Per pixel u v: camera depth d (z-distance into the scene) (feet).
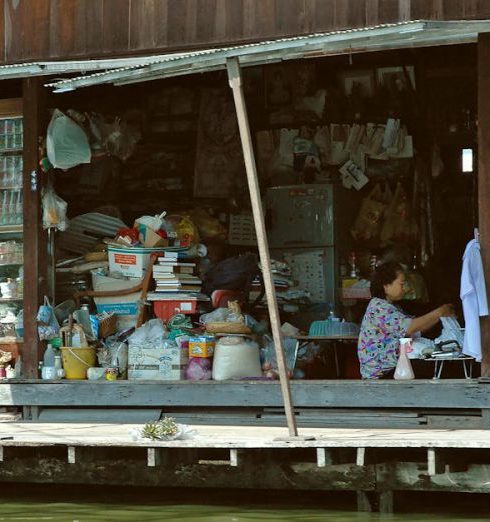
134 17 39.17
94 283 43.21
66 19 40.01
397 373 36.68
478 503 32.14
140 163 48.85
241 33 37.81
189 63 31.40
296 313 45.50
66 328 41.14
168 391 39.17
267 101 48.70
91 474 32.99
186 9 38.52
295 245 46.62
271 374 39.27
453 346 36.63
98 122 44.62
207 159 48.01
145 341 40.86
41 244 41.42
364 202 47.37
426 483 30.35
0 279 42.98
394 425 36.37
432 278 47.44
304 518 30.12
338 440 30.17
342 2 36.70
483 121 35.35
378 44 31.48
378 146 47.44
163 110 49.06
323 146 47.85
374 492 31.07
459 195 48.57
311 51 31.24
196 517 30.50
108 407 40.32
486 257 35.27
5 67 36.50
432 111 48.26
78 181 47.50
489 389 35.19
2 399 41.14
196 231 44.91
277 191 47.09
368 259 46.70
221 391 38.50
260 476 31.63
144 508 32.14
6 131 42.32
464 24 29.60
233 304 41.37
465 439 29.81
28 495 34.71
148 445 31.37
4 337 42.37
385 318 37.42
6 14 40.75
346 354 42.93
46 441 32.37
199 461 32.09
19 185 42.16
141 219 43.29
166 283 42.37
